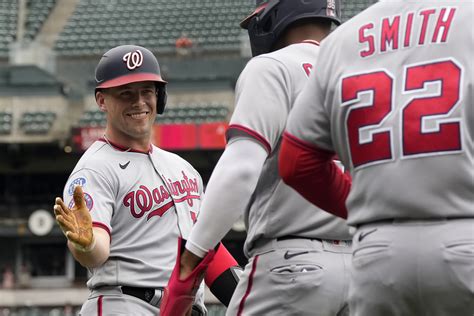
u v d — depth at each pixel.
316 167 8.35
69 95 70.88
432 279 7.43
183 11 79.12
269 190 9.95
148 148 13.87
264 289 9.94
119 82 13.35
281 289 9.81
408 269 7.48
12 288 64.75
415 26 7.88
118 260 13.30
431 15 7.88
